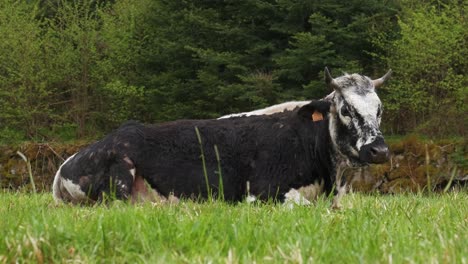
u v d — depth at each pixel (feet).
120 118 85.30
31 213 17.34
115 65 88.12
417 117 76.48
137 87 83.05
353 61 70.54
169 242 14.03
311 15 71.36
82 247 13.62
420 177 50.88
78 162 25.72
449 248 13.29
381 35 74.23
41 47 88.94
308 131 25.39
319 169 25.22
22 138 84.84
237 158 25.48
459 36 70.44
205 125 26.17
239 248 13.55
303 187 25.16
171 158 25.44
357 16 72.54
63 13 89.92
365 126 23.73
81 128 87.45
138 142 25.41
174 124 26.27
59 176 26.43
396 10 74.74
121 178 25.02
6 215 17.85
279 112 26.68
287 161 25.20
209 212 18.22
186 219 16.37
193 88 76.02
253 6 76.18
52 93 88.74
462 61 71.82
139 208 18.85
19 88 83.35
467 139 50.67
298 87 74.38
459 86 69.72
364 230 15.64
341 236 14.71
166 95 77.87
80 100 88.43
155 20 81.46
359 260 12.44
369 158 23.31
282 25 75.92
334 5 72.74
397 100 72.95
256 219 17.08
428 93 73.67
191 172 25.32
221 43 78.28
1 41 84.43
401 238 14.73
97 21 92.53
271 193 24.98
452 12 73.87
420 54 70.13
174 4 79.66
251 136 25.71
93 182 25.43
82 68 88.22
